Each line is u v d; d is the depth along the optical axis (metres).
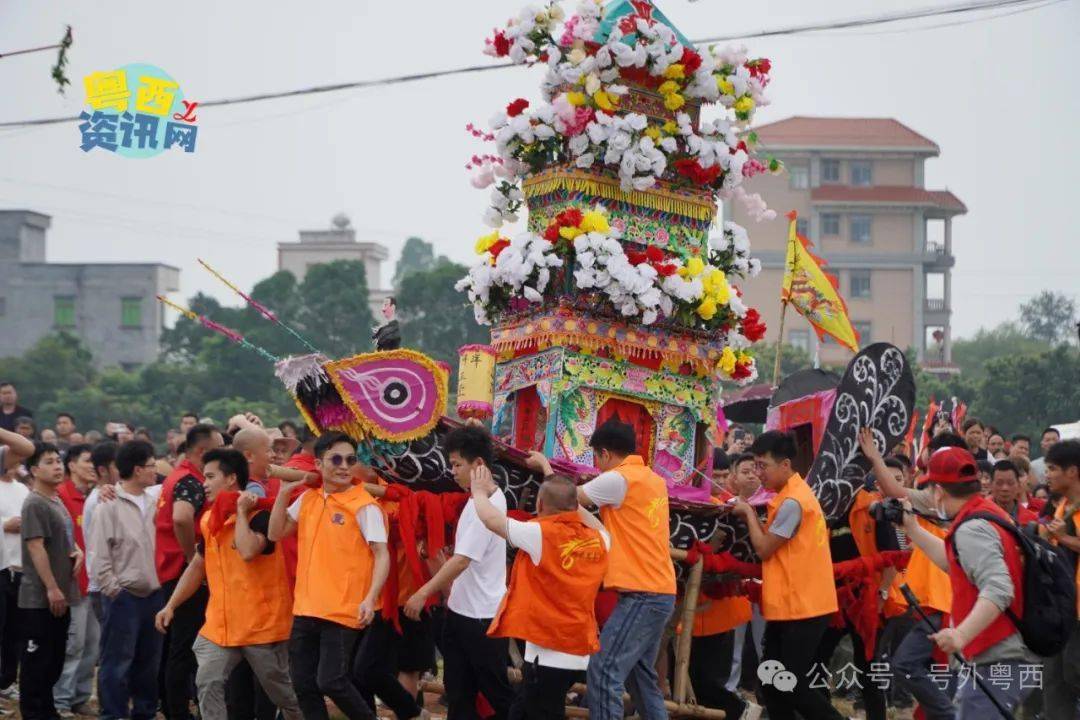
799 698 11.00
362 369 10.62
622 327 12.41
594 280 11.91
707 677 11.90
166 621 11.27
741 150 13.12
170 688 11.70
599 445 10.55
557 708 9.71
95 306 78.81
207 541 10.84
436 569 10.72
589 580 9.69
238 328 62.25
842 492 12.30
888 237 74.31
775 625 11.20
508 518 10.22
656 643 10.25
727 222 13.73
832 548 12.63
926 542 10.26
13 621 14.01
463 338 54.88
